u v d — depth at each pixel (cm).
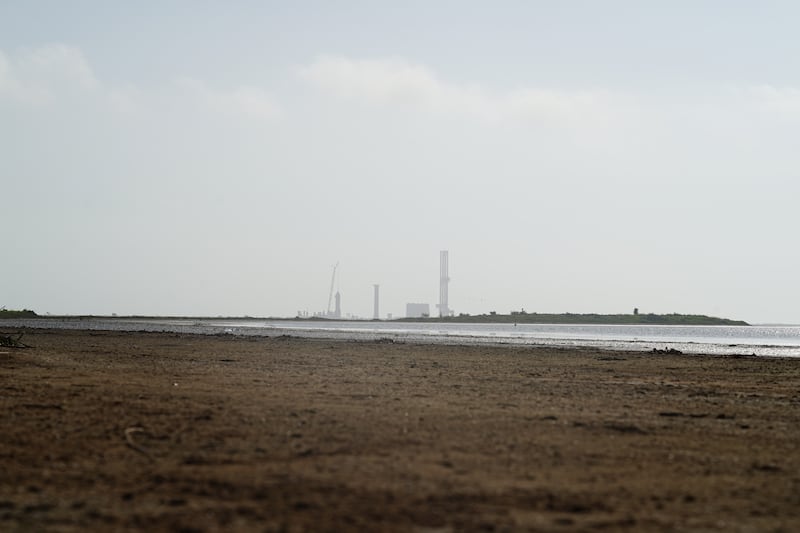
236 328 12162
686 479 1272
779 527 995
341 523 976
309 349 5175
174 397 2202
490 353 5025
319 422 1770
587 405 2233
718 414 2095
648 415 2041
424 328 15325
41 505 1055
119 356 4138
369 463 1335
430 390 2562
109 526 961
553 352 5241
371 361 4044
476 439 1589
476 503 1083
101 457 1371
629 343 7512
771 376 3484
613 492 1169
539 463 1369
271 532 937
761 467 1378
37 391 2289
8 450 1415
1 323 14612
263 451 1430
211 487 1159
